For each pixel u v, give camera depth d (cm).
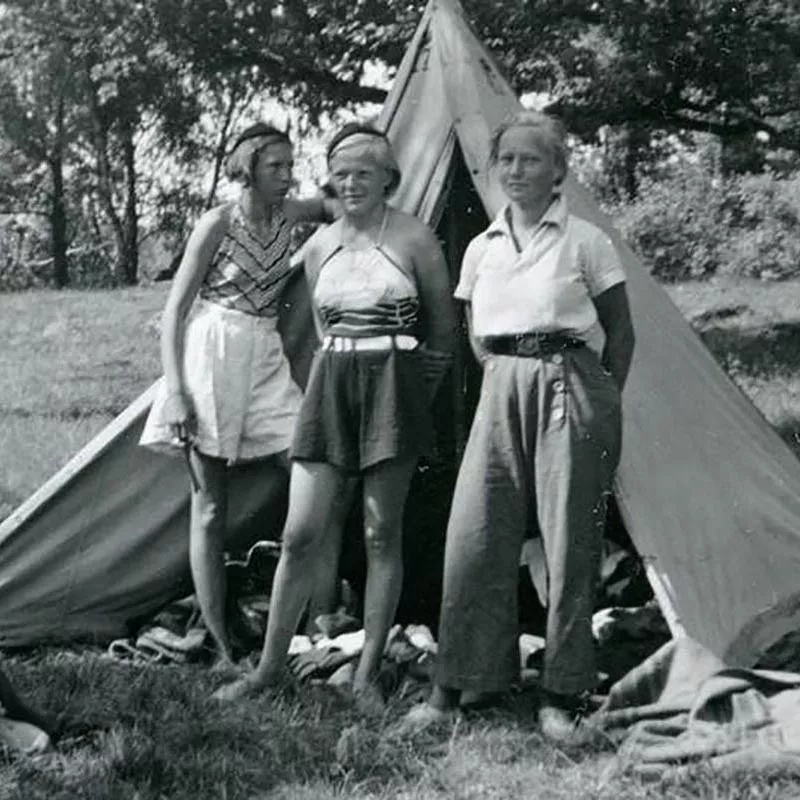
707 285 2512
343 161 531
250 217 583
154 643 614
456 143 632
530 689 549
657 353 658
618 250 686
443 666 516
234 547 628
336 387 527
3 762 468
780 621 602
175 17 1678
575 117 1627
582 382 507
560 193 518
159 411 589
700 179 2814
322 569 632
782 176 2580
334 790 458
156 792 452
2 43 1842
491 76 654
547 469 506
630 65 1532
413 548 682
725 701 488
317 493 530
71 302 2398
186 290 580
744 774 448
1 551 627
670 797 442
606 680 561
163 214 3734
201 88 1844
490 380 519
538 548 634
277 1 1667
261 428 591
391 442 522
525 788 458
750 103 1642
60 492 630
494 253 518
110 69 1731
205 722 507
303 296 600
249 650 614
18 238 3869
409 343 532
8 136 2755
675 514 584
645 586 680
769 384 1507
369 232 539
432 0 671
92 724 502
